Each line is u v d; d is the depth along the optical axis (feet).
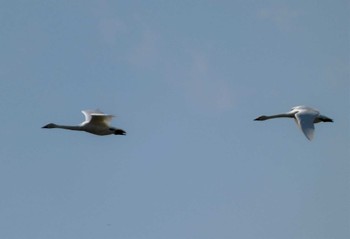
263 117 308.81
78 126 306.96
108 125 307.99
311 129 297.74
